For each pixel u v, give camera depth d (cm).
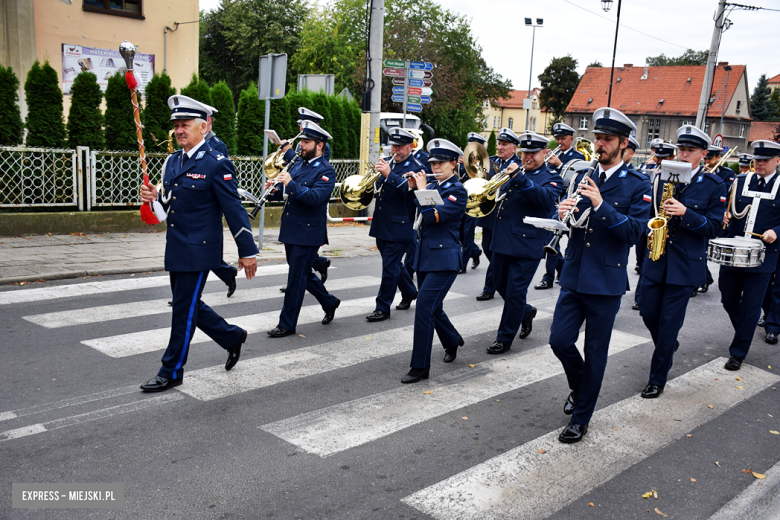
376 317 690
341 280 886
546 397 495
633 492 358
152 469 358
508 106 8919
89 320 630
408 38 3712
